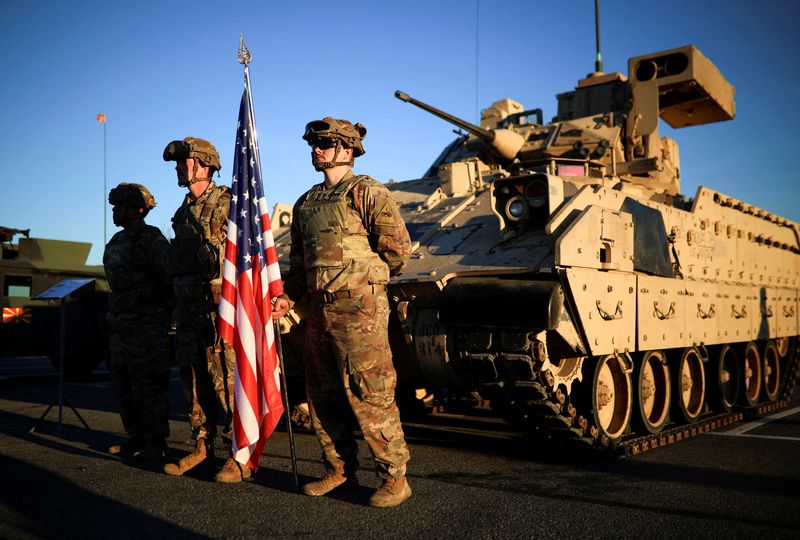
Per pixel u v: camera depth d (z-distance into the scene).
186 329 6.55
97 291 16.42
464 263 7.43
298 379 9.09
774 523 5.04
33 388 14.47
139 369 7.12
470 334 7.04
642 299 8.27
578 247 6.96
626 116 12.39
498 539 4.63
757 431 9.67
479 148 12.36
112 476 6.40
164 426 7.27
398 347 8.05
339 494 5.75
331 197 5.50
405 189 10.95
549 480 6.38
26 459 7.17
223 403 6.35
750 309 11.79
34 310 15.27
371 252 5.55
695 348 9.80
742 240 11.88
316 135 5.57
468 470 6.83
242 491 5.84
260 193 6.00
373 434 5.39
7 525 4.89
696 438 9.01
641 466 7.07
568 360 7.38
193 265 6.46
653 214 8.80
